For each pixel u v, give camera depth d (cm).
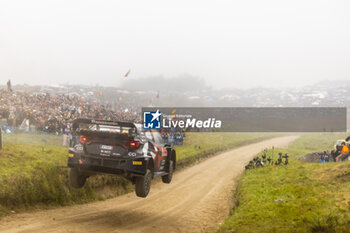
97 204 1337
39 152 1602
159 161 1150
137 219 1105
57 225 870
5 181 1055
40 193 1127
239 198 1599
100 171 950
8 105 2767
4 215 920
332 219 861
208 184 2522
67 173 1333
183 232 1009
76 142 996
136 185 991
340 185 1327
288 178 1809
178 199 1762
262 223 942
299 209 1080
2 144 1555
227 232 889
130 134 961
